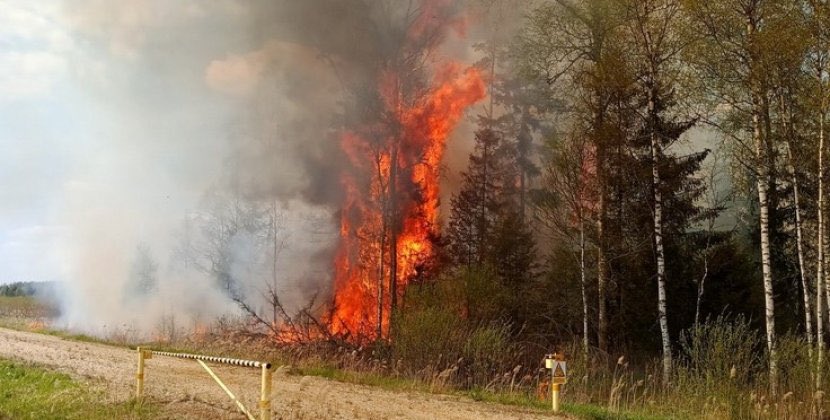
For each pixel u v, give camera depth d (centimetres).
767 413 1327
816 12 1681
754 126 1891
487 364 1852
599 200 2292
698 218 2772
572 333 2488
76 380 1493
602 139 2262
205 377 1617
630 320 2673
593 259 2564
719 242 2794
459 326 2038
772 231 2680
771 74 1759
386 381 1689
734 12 1822
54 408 1162
